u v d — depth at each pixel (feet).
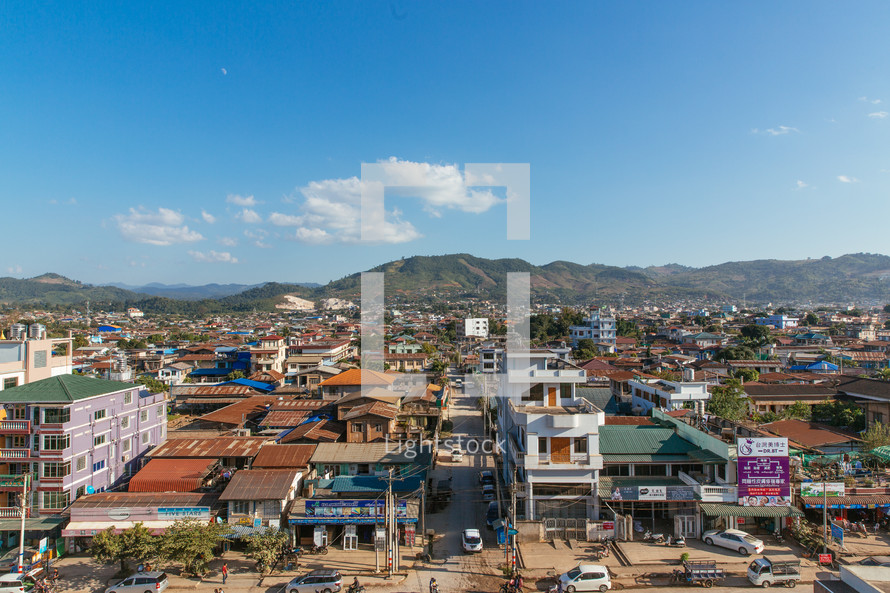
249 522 113.29
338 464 139.03
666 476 123.65
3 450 121.29
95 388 136.56
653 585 95.50
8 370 164.96
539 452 119.14
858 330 556.10
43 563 106.63
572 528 115.65
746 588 93.50
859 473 129.18
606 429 133.39
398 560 107.76
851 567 68.23
